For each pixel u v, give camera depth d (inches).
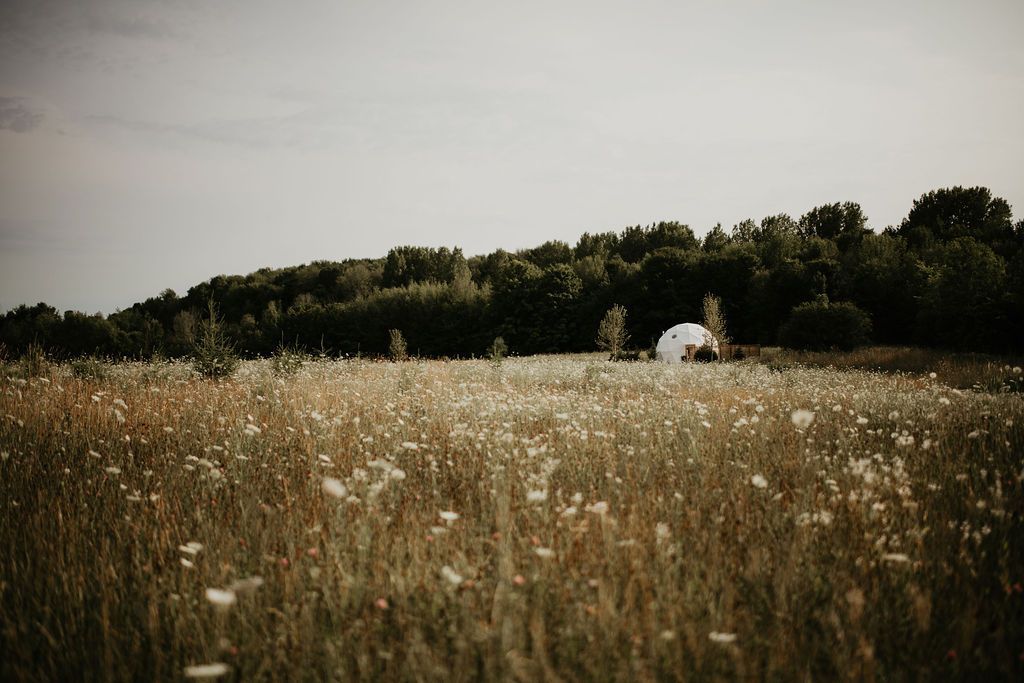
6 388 297.6
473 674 84.5
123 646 95.4
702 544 126.6
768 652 93.0
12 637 94.0
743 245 2603.3
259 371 521.3
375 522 134.8
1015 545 126.1
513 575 110.4
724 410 298.2
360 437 231.3
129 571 120.2
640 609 101.5
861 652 89.0
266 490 172.7
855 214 3408.0
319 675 88.3
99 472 189.2
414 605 103.9
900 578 111.1
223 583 110.6
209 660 90.4
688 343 1274.6
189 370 498.0
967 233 2186.3
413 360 1045.2
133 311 3196.4
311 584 107.6
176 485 173.3
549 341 2203.5
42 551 126.5
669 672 85.8
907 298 1585.9
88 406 271.4
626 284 2231.8
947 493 162.6
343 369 581.9
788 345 1300.4
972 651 92.4
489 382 501.4
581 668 86.9
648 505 151.0
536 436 223.3
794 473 182.1
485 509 152.6
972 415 272.8
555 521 141.4
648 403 325.1
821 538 132.1
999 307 1063.6
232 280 3914.9
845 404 333.4
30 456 204.1
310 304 2974.9
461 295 2416.3
